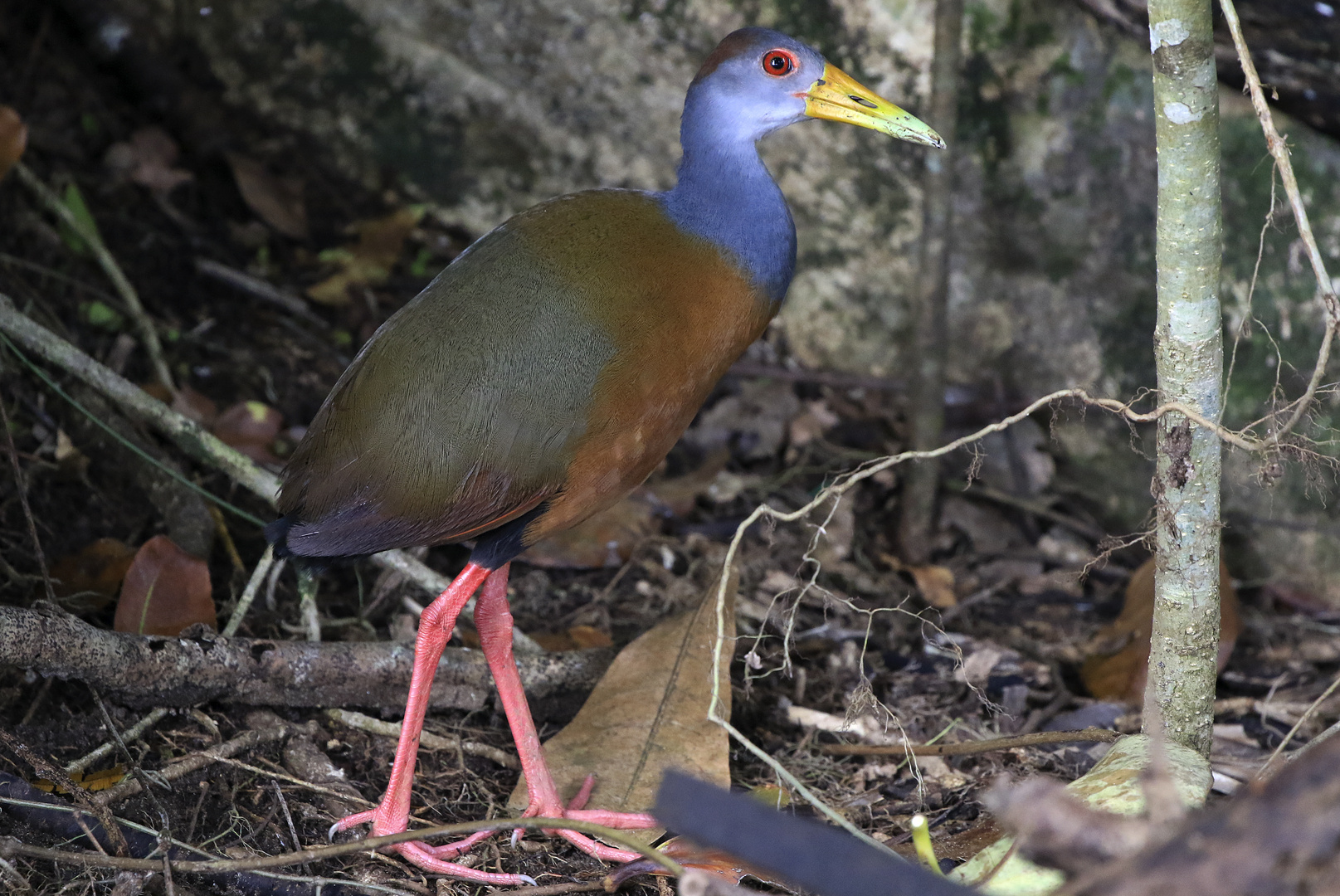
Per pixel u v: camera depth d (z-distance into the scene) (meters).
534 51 9.30
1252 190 7.85
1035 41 8.20
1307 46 7.27
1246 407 8.12
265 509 7.92
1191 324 5.00
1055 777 6.62
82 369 7.19
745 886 5.54
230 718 6.27
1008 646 7.85
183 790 5.79
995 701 7.26
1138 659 7.42
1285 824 3.28
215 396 8.45
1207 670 5.39
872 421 9.54
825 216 9.23
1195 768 4.95
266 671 6.26
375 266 9.57
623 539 8.22
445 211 10.01
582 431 5.54
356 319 9.40
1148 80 8.02
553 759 6.28
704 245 5.86
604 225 5.79
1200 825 3.39
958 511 9.04
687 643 6.61
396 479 5.52
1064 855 3.54
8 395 7.64
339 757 6.32
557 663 6.84
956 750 6.28
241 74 9.83
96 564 6.94
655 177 9.49
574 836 5.85
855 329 9.51
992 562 8.77
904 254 9.10
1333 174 7.70
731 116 6.05
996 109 8.45
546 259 5.68
